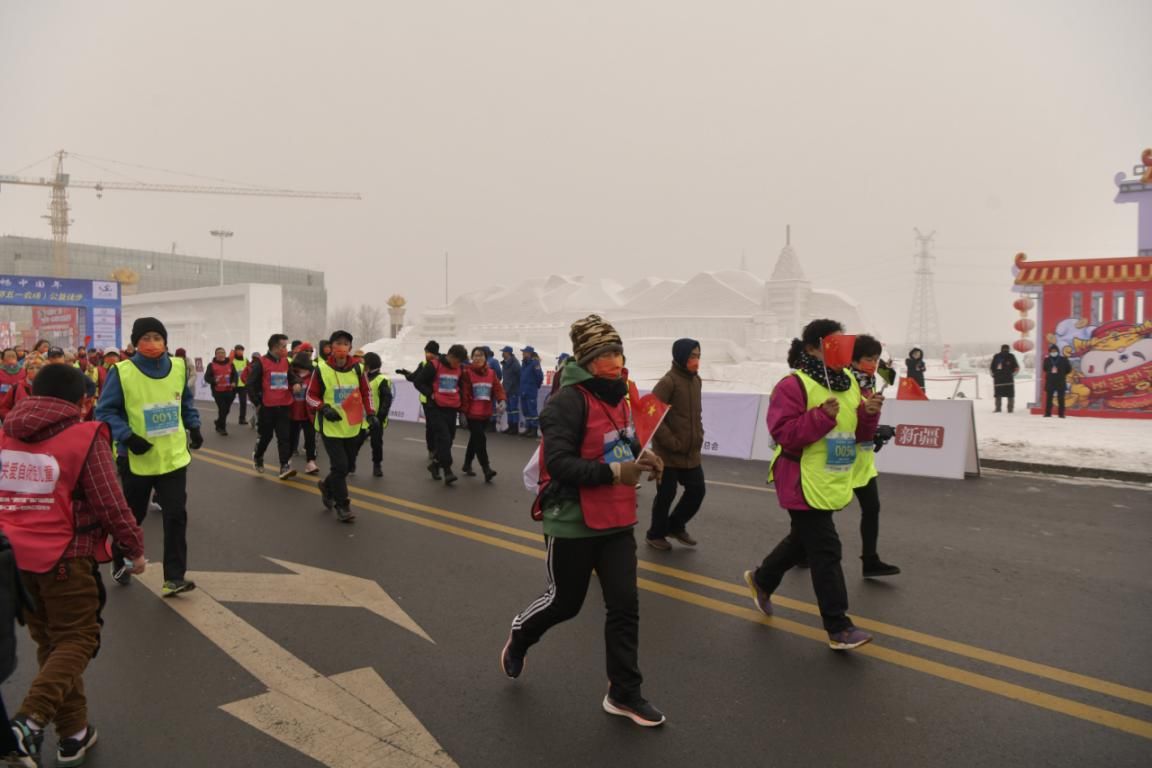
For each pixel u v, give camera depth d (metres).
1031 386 29.61
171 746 3.30
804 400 4.18
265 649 4.35
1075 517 7.71
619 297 64.81
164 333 5.23
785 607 5.03
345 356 7.68
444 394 9.61
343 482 7.59
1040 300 17.53
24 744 2.63
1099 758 3.16
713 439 12.54
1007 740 3.31
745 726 3.44
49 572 3.07
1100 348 16.77
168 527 5.27
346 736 3.38
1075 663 4.12
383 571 5.85
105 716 3.58
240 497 8.78
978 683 3.87
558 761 3.16
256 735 3.39
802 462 4.22
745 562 6.10
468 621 4.79
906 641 4.44
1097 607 5.03
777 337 48.12
